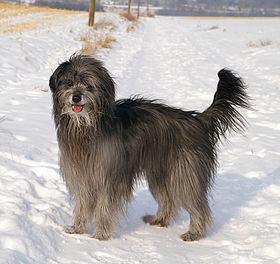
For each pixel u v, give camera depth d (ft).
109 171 13.37
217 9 646.33
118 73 45.11
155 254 13.25
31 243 12.66
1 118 25.59
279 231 14.33
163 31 122.42
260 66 56.24
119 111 14.11
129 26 113.80
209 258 13.06
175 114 14.84
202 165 14.58
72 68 12.73
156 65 55.26
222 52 73.41
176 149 14.42
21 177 17.69
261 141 25.75
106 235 14.12
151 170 14.79
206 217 14.79
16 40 53.57
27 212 14.65
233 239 14.48
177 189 14.52
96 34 76.59
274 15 569.64
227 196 18.28
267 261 12.32
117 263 12.48
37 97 32.24
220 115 14.97
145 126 14.24
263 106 34.73
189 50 74.18
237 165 21.94
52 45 58.95
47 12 133.90
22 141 21.91
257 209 16.76
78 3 286.25
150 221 15.97
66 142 13.20
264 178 20.15
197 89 40.42
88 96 12.55
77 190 13.85
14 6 142.61
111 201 13.83
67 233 14.24
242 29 120.98
